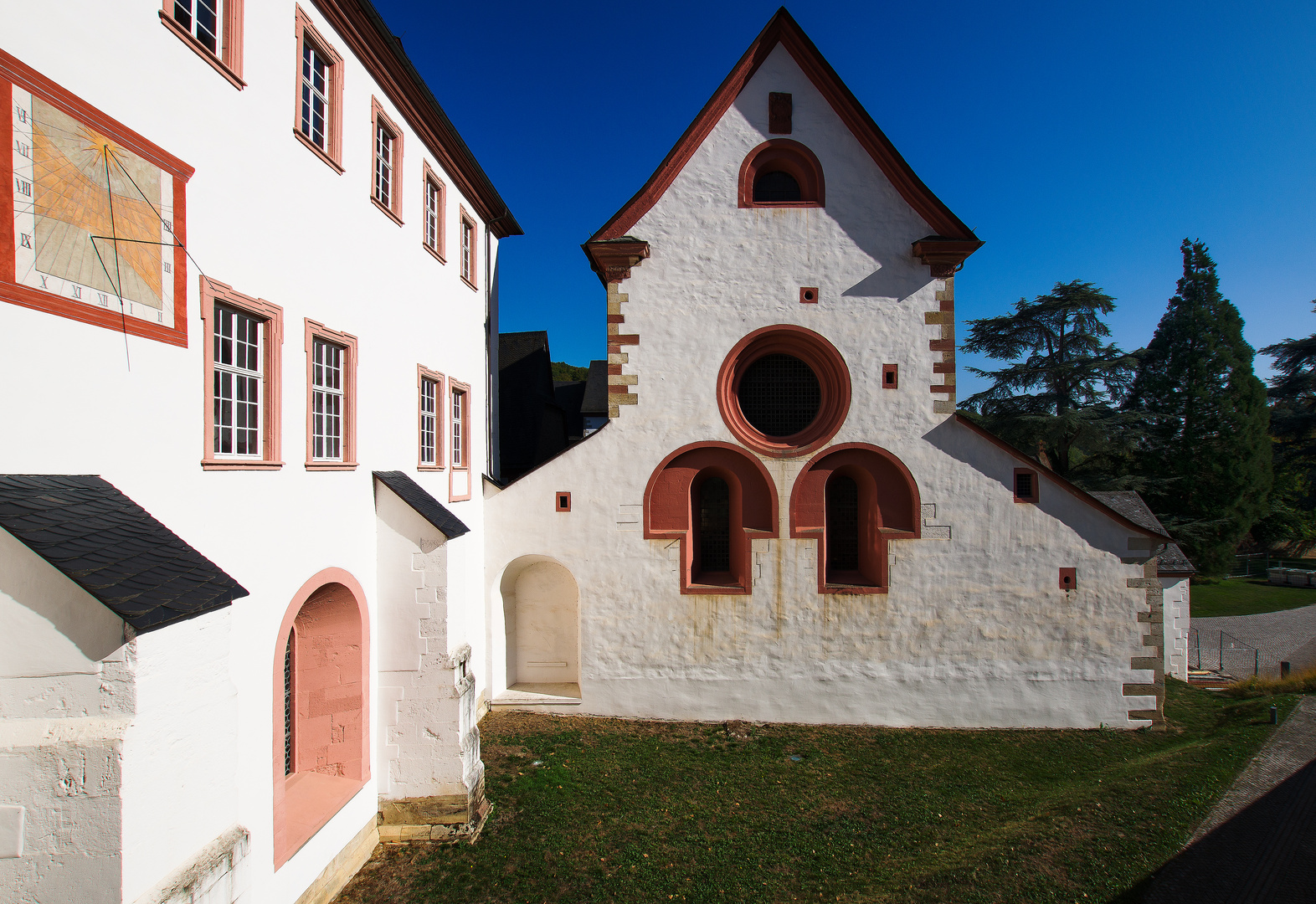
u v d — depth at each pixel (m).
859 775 10.61
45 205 4.21
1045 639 12.68
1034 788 10.15
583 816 9.22
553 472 13.20
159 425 5.10
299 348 7.11
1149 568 12.64
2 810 3.85
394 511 8.70
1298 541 39.41
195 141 5.57
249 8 6.40
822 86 13.41
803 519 12.98
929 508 12.87
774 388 13.80
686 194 13.39
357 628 8.20
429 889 7.63
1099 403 30.03
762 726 12.66
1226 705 14.26
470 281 13.10
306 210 7.33
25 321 4.05
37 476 4.12
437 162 11.41
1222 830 8.05
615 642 13.02
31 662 3.90
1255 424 33.06
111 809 3.86
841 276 13.25
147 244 5.02
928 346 13.12
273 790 6.43
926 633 12.78
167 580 4.16
